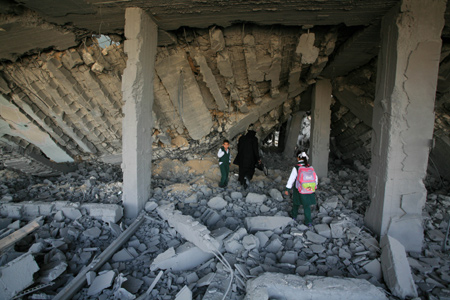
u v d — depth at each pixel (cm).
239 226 438
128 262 337
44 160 670
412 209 379
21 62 473
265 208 507
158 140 720
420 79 356
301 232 411
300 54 495
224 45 501
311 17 420
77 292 276
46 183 661
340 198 566
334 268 335
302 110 945
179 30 495
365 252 357
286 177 773
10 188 583
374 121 415
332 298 272
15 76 493
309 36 464
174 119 655
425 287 302
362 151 883
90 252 342
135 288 289
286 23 445
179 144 746
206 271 329
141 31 399
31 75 496
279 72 583
